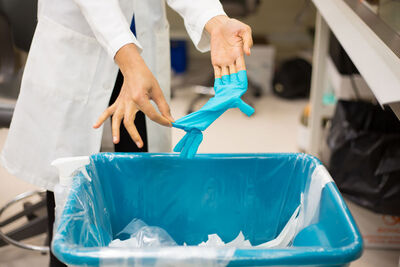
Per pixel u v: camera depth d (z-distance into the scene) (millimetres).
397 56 971
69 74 1004
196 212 931
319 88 1905
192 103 2754
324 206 751
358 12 1339
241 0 2609
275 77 3078
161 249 573
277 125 2611
